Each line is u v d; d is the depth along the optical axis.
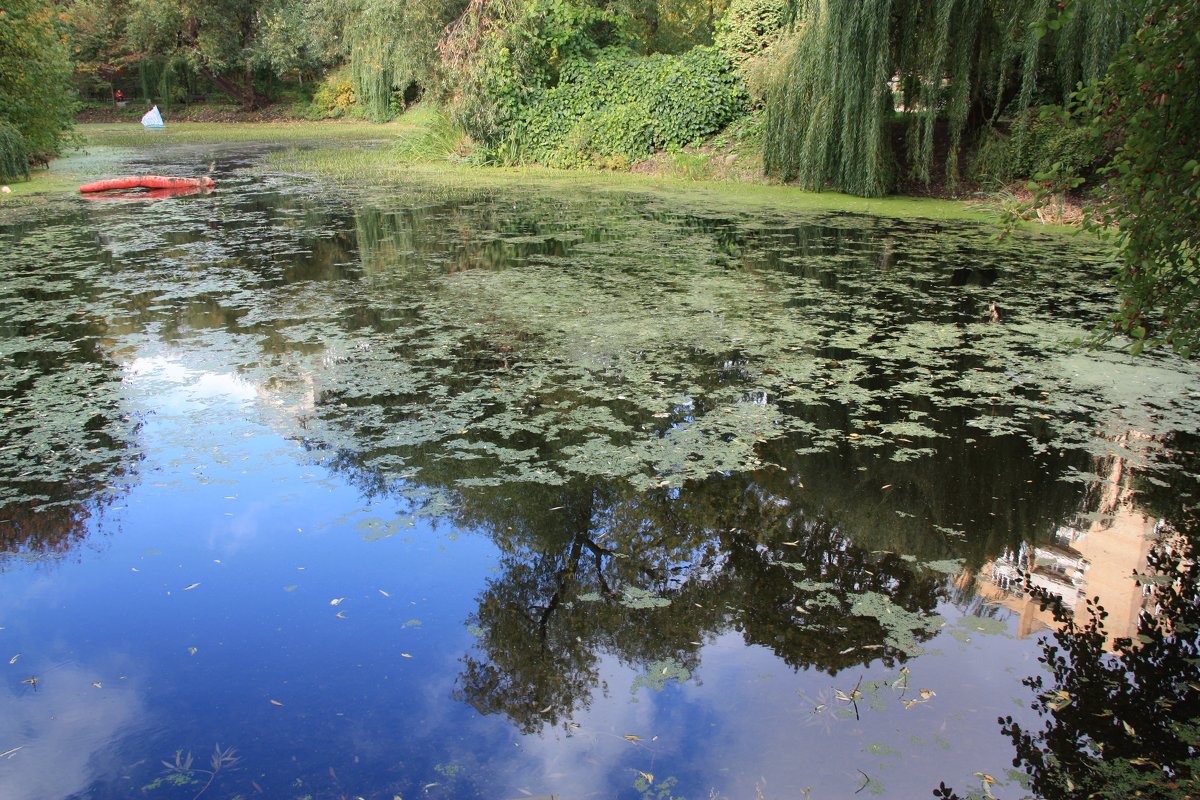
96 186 13.32
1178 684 2.60
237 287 7.26
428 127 19.53
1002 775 2.24
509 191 13.87
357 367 5.24
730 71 16.31
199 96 37.25
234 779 2.22
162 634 2.84
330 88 34.88
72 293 7.00
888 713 2.48
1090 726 2.43
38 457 4.04
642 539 3.44
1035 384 5.07
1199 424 4.50
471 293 7.05
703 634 2.87
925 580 3.17
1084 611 2.97
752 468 4.00
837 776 2.24
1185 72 2.62
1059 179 3.02
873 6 11.45
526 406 4.66
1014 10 11.01
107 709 2.49
